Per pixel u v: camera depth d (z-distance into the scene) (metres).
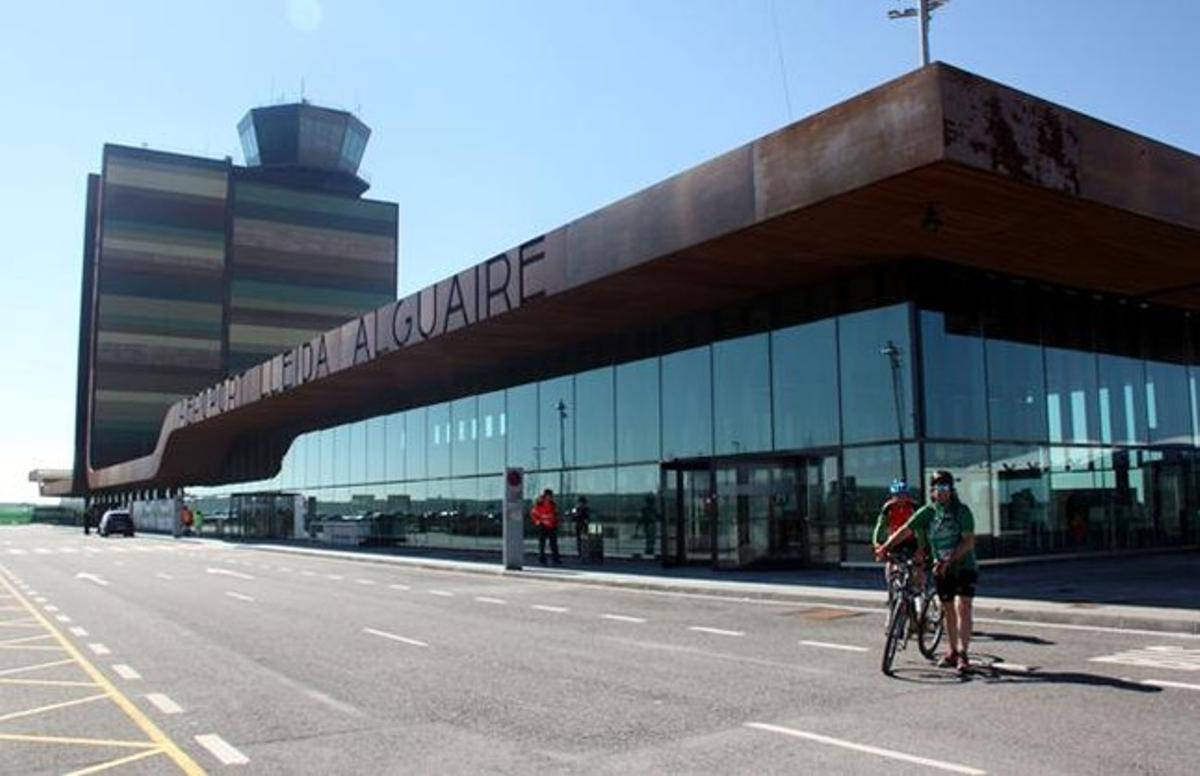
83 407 127.00
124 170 111.19
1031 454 24.47
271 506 60.84
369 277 120.94
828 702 9.27
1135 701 8.97
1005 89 16.67
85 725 8.96
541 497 29.75
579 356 33.25
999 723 8.23
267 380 47.69
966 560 10.80
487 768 7.25
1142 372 28.11
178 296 111.50
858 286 23.64
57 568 33.38
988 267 23.42
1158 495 27.89
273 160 119.75
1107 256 22.38
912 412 22.28
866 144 16.89
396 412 47.00
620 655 12.45
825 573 23.17
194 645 14.10
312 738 8.29
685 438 28.44
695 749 7.65
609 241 23.23
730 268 22.88
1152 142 19.11
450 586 23.80
